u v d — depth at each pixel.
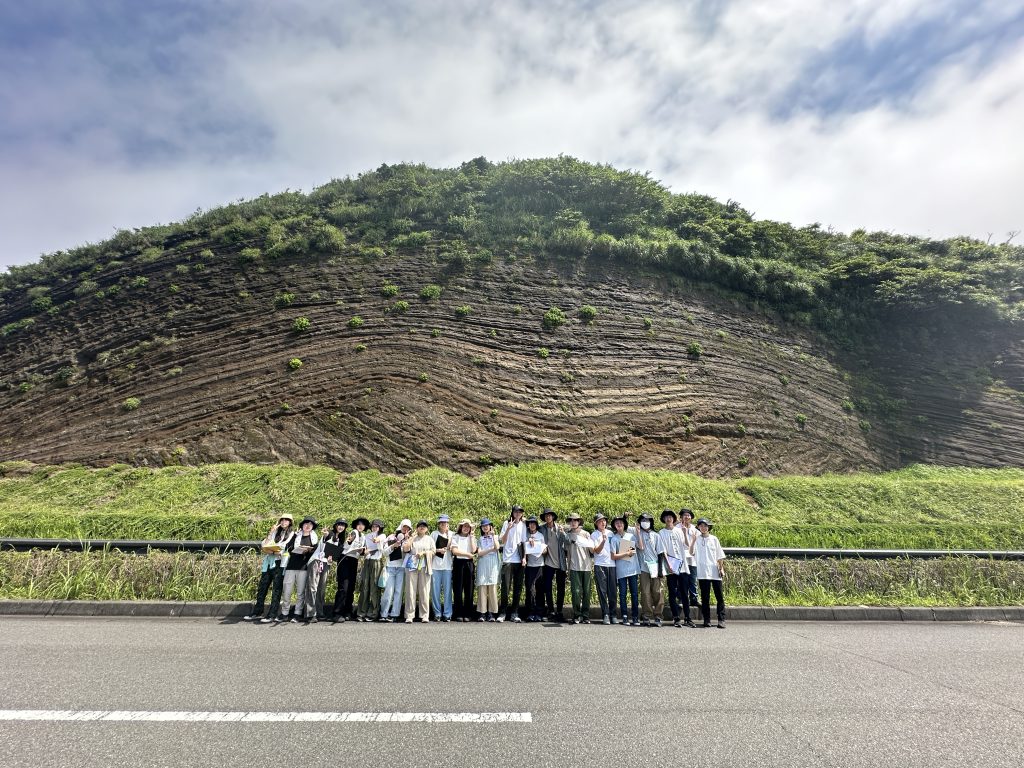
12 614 8.62
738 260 28.50
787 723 4.54
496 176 34.44
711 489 17.92
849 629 8.52
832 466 22.14
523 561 9.14
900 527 14.77
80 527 13.20
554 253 27.69
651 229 30.59
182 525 13.42
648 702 4.96
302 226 30.33
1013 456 22.44
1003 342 25.95
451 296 25.16
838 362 26.53
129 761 3.71
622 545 9.02
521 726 4.37
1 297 30.81
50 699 4.83
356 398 21.09
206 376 22.02
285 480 17.55
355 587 9.44
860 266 29.92
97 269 29.88
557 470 18.89
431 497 16.75
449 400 21.27
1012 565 10.76
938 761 3.92
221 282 26.39
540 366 23.00
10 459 19.72
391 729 4.27
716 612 9.29
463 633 7.76
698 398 23.00
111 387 22.14
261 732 4.18
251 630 7.73
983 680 5.86
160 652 6.43
